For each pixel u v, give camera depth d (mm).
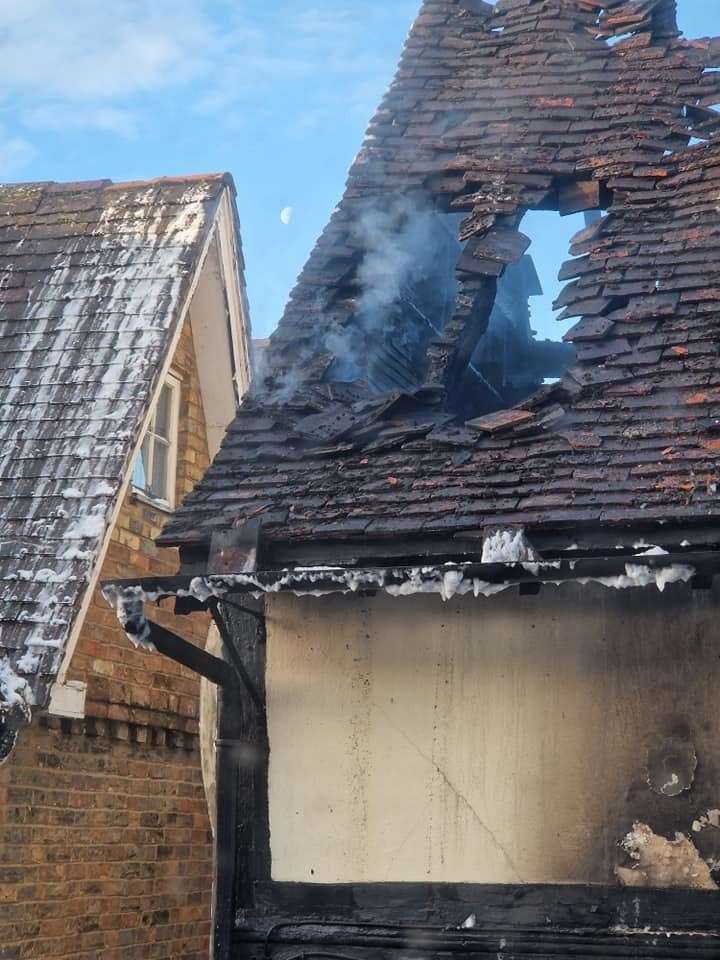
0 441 8867
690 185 7527
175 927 9766
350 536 6027
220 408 10977
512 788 6117
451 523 5887
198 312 10641
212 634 8133
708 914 5746
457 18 9352
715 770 5879
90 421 8820
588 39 8875
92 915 8820
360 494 6309
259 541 6168
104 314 9492
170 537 6312
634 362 6570
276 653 6559
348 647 6477
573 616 6203
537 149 8078
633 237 7312
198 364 10859
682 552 5617
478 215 7797
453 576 5578
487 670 6270
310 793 6375
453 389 7430
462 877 6094
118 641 9422
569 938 5875
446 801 6191
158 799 9750
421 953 6047
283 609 6594
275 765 6445
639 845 5895
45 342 9438
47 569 8070
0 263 10164
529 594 5848
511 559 5633
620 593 6160
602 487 5875
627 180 7680
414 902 6129
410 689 6352
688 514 5547
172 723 9984
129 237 10039
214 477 6738
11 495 8531
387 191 8156
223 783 6445
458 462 6375
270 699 6520
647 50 8578
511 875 6027
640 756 5984
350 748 6375
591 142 8039
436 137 8430
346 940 6148
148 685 9734
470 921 6023
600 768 6023
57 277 9898
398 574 5664
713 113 8055
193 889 10062
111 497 8359
